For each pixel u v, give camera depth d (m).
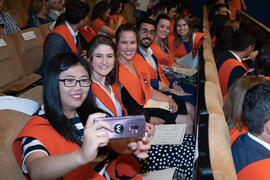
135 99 2.26
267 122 1.19
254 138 1.26
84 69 1.23
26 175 1.12
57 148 1.14
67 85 1.19
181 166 1.63
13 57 2.54
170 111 2.31
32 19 4.03
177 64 3.45
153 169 1.66
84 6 2.71
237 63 2.74
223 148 1.07
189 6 6.18
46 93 1.18
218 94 1.76
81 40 3.60
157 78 2.79
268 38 4.57
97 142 0.83
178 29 3.85
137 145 1.33
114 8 4.72
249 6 8.46
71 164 0.85
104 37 1.83
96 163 1.39
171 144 1.71
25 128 1.15
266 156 1.20
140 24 2.78
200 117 1.35
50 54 2.56
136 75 2.37
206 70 2.15
